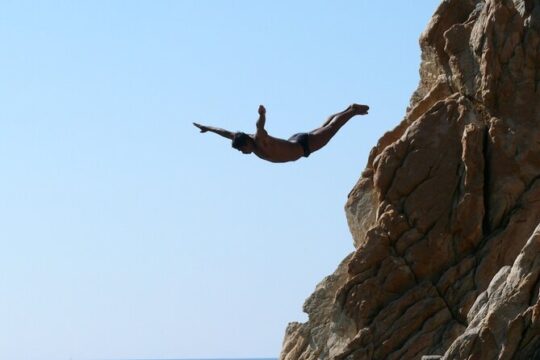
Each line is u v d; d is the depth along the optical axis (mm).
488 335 28656
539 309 28078
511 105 36625
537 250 29078
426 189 36656
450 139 37031
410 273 36188
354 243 40469
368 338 35719
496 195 36094
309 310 39938
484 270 35344
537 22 36375
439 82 38656
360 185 39438
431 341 34969
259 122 26438
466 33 37812
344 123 27812
